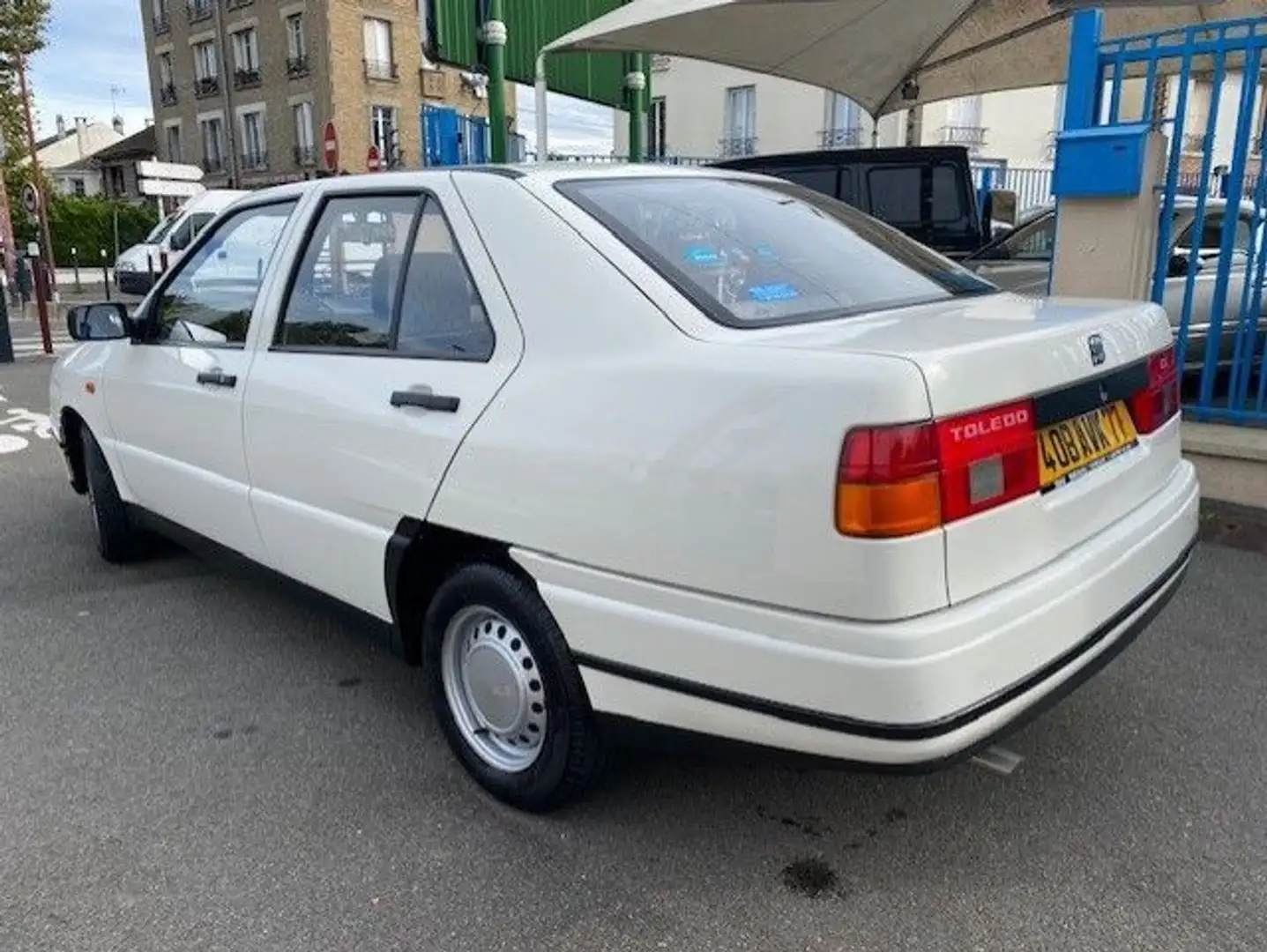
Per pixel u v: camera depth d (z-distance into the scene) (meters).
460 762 3.03
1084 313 2.73
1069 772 3.01
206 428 3.77
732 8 7.58
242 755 3.20
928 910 2.44
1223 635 3.90
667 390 2.32
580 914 2.44
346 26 34.00
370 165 11.51
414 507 2.86
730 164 9.38
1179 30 5.22
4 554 5.18
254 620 4.30
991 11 8.62
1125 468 2.66
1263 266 5.23
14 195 29.42
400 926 2.41
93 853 2.70
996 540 2.18
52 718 3.45
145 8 41.62
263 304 3.55
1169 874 2.55
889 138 23.70
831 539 2.05
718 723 2.29
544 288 2.65
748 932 2.38
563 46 8.94
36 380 11.17
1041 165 25.70
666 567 2.29
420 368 2.91
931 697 2.04
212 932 2.40
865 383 2.04
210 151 40.50
